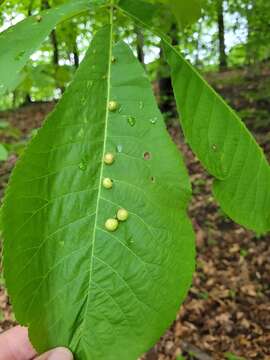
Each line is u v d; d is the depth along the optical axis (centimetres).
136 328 14
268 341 71
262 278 85
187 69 15
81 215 14
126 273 14
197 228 100
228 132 15
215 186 15
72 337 14
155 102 15
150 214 15
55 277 14
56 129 14
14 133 61
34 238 14
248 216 16
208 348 70
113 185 14
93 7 15
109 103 15
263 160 16
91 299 14
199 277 86
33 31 14
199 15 20
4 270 14
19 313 14
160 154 14
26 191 14
